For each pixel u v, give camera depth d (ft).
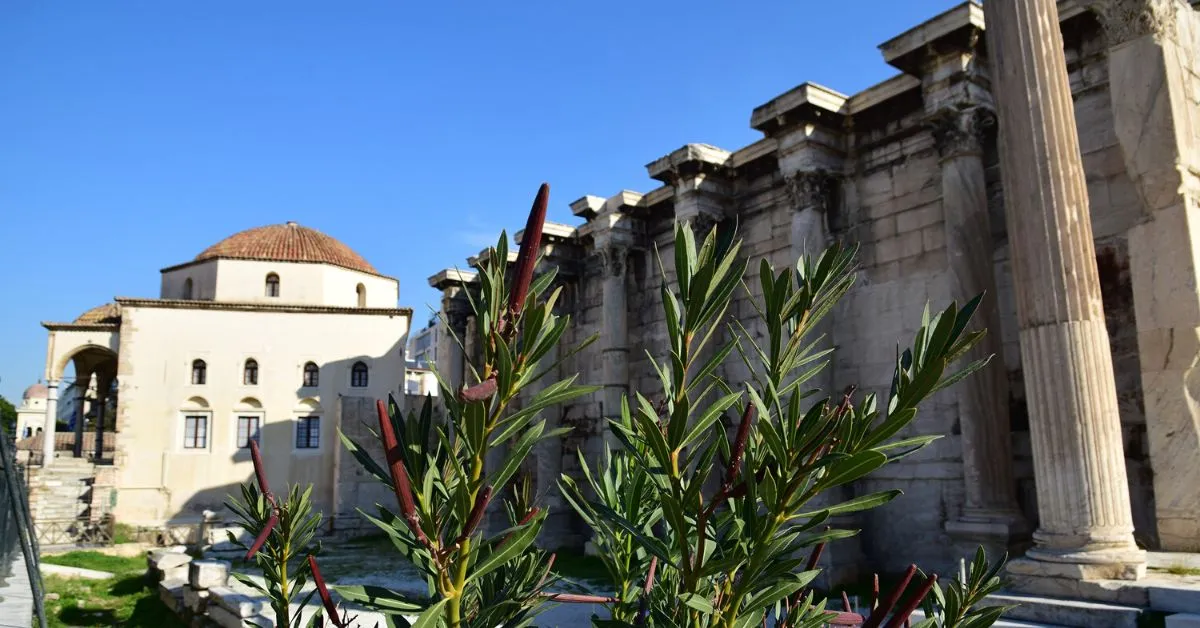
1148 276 45.01
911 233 59.52
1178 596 33.09
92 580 86.38
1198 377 42.45
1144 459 44.91
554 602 12.77
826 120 62.95
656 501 13.60
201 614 58.90
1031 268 40.55
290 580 15.46
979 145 53.01
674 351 8.83
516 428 8.22
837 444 8.36
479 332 8.74
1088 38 49.96
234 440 144.56
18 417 197.47
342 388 150.00
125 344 142.82
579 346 8.73
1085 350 38.83
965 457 50.52
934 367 7.56
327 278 162.40
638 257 88.74
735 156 72.69
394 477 8.08
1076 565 36.58
